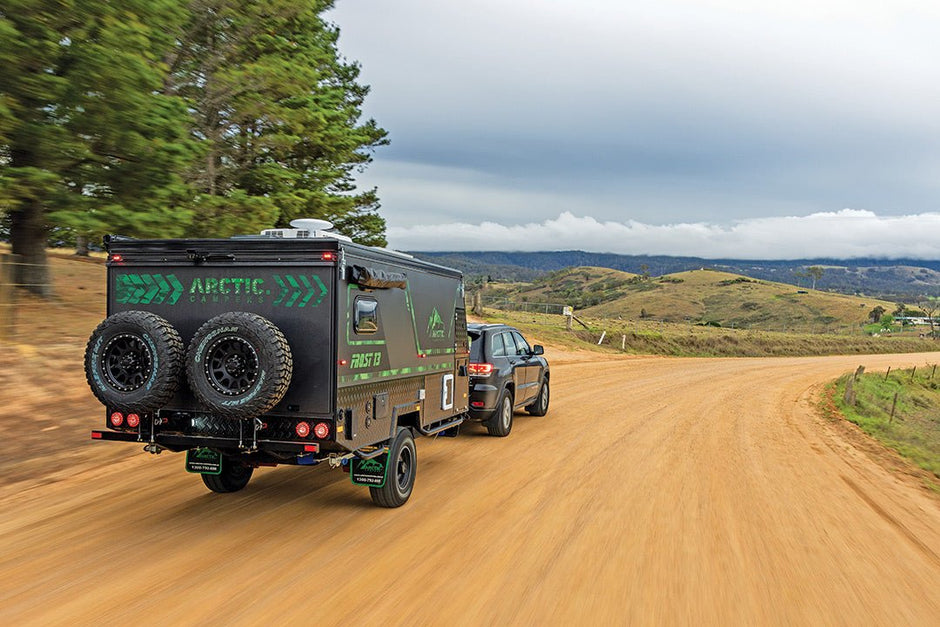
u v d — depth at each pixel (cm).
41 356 1278
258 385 593
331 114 2275
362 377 676
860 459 1190
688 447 1189
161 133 1488
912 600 536
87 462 889
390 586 524
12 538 612
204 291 658
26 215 1524
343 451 661
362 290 675
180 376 630
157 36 1457
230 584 518
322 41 2530
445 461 1001
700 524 723
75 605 474
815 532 714
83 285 2108
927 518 800
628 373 2728
